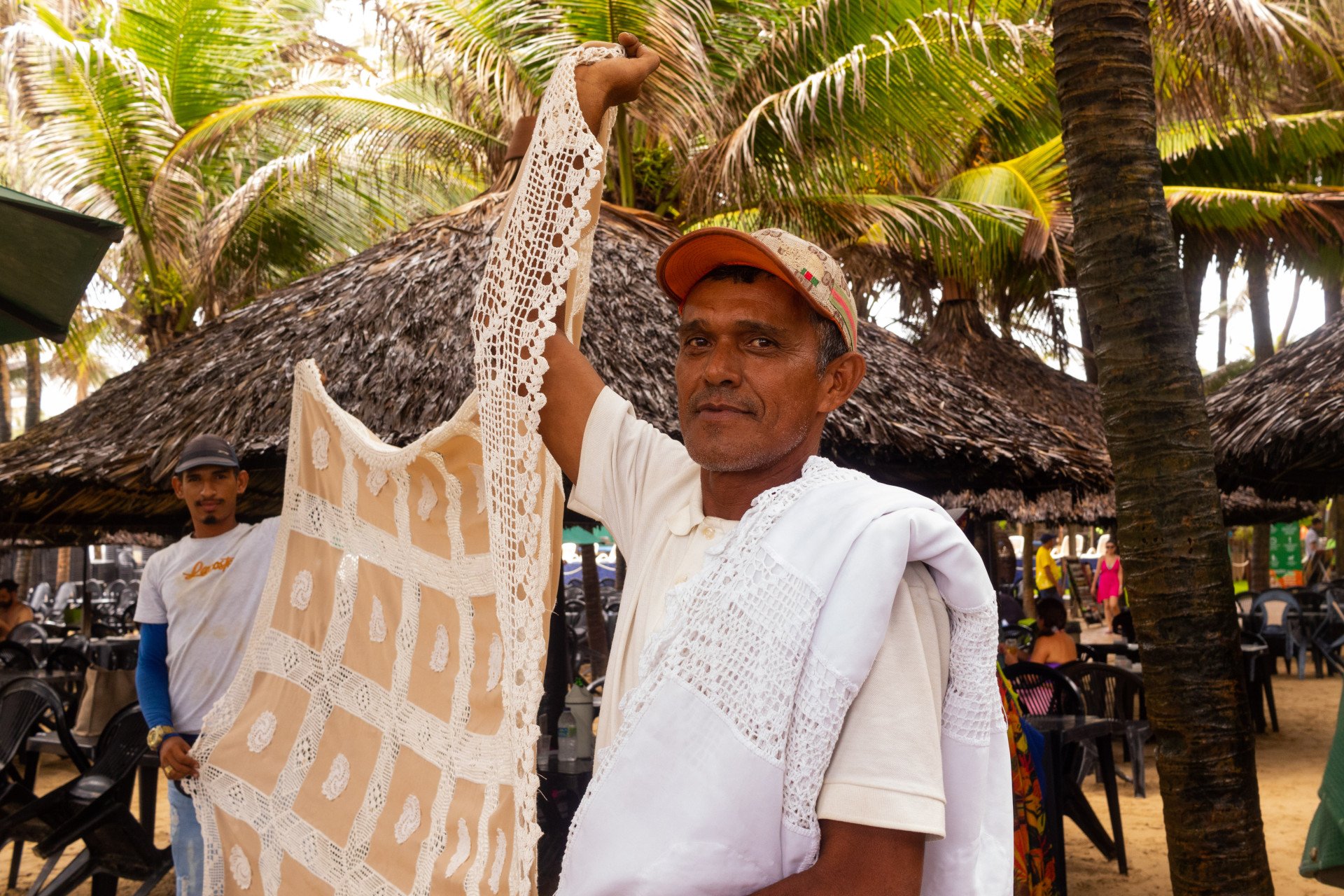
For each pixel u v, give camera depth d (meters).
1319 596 13.38
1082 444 5.59
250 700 3.02
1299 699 11.29
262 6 11.12
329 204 11.73
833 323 1.31
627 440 1.49
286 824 2.76
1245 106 8.43
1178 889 2.80
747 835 1.05
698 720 1.09
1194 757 2.76
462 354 4.75
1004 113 10.65
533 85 7.86
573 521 5.34
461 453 2.31
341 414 2.88
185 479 3.76
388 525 2.61
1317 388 6.16
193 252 11.04
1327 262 13.41
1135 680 6.70
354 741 2.64
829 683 1.05
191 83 11.05
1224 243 13.30
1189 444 2.83
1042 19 7.89
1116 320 2.90
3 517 6.41
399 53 8.62
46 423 5.91
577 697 4.17
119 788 4.08
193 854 3.51
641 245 5.59
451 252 5.38
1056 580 18.77
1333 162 12.88
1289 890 5.03
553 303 1.44
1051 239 9.84
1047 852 3.33
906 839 1.03
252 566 3.71
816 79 7.29
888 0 7.68
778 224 8.73
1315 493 8.08
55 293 3.33
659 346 4.81
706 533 1.32
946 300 12.67
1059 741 4.45
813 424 1.32
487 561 2.24
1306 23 8.73
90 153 10.50
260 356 5.14
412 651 2.49
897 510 1.11
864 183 8.67
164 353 5.87
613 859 1.08
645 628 1.30
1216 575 2.80
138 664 3.70
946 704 1.15
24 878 5.36
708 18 7.50
